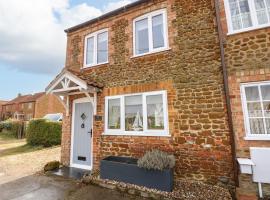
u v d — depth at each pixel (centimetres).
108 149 699
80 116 805
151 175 505
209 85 551
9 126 2198
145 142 625
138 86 674
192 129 557
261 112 484
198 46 585
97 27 830
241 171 430
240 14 548
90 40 864
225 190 475
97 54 829
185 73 593
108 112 737
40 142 1302
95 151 727
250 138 470
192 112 564
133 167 536
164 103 612
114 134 693
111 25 789
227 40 541
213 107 537
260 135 470
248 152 470
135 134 649
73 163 787
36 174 671
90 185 558
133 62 703
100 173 588
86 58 855
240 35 527
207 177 518
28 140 1383
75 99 827
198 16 600
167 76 622
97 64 796
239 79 508
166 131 595
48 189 528
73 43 901
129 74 704
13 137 1981
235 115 498
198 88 566
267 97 486
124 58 728
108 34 794
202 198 435
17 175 662
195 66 580
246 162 432
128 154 652
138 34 732
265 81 481
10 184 570
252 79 493
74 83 756
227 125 511
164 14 665
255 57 500
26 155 1022
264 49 494
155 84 640
